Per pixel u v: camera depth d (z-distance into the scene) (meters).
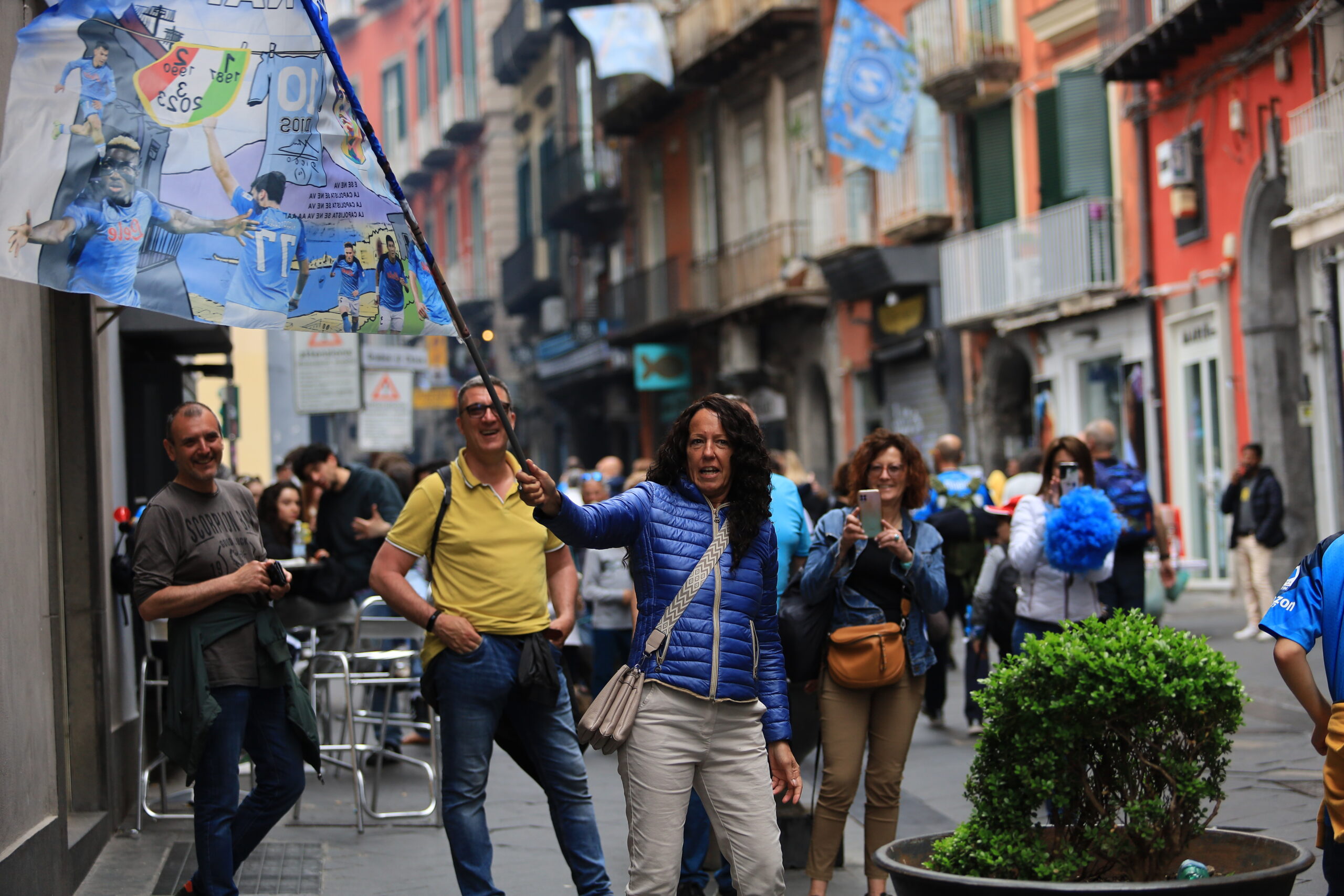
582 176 53.69
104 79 6.34
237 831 8.03
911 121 31.30
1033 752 5.85
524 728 7.95
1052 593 10.06
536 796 12.40
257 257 6.54
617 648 14.46
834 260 35.66
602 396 54.56
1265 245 24.09
